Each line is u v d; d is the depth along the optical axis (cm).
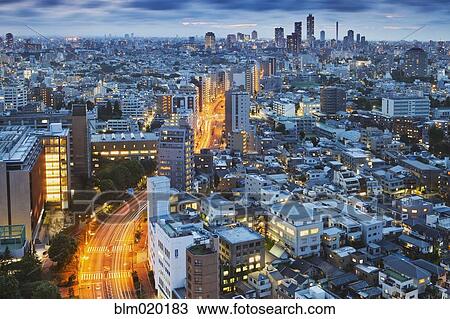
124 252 15262
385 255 14712
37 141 18625
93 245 15750
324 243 14850
